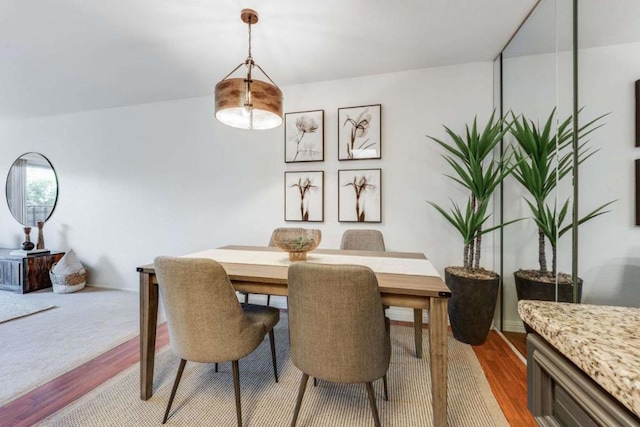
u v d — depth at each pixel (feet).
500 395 5.32
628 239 4.18
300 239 5.70
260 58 8.09
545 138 6.08
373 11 6.14
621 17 4.19
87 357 6.66
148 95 10.68
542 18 6.04
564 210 5.43
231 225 10.56
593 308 2.07
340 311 3.73
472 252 7.53
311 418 4.74
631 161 4.15
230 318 4.42
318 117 9.48
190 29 6.75
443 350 3.94
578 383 1.58
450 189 8.58
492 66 8.21
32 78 9.27
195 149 10.91
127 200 11.76
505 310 7.96
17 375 5.94
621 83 4.22
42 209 13.00
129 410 4.90
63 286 11.31
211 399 5.20
